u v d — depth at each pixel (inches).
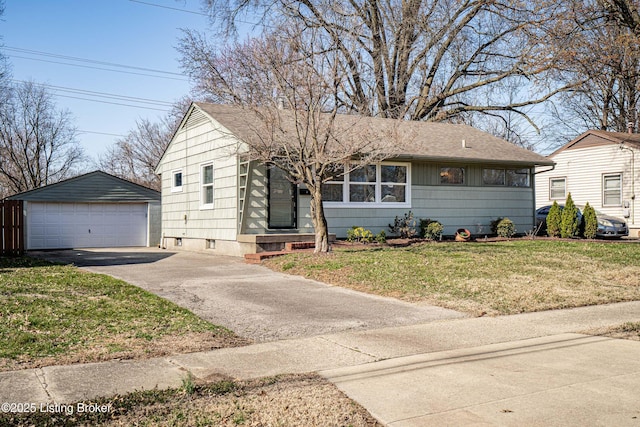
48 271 487.2
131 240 991.0
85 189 948.6
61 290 378.9
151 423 168.2
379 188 749.9
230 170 679.1
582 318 342.3
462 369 229.3
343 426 169.2
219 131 655.8
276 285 443.5
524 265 523.8
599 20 772.6
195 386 201.6
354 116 725.3
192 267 559.5
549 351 261.4
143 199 996.6
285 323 315.9
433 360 242.8
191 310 346.9
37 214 912.9
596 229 837.8
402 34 1181.1
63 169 1588.3
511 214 855.7
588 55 780.0
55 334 267.1
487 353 256.4
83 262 621.0
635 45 714.8
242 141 565.9
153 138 1772.9
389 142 579.5
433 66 1245.7
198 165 774.5
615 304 391.2
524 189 868.0
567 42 795.4
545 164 848.3
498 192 844.0
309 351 257.3
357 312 348.2
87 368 221.5
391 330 303.0
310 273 486.6
